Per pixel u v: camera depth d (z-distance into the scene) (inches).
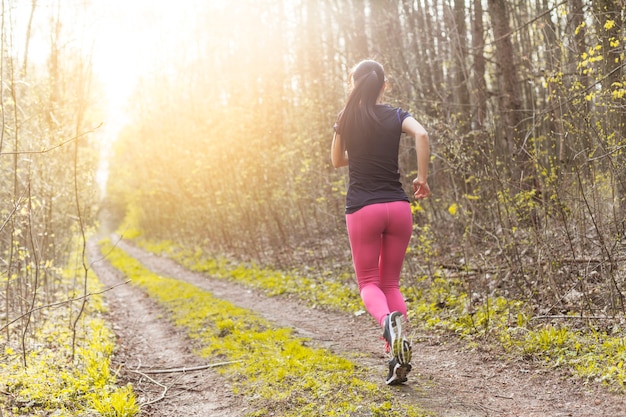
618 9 212.7
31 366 176.2
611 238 208.4
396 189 139.2
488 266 249.3
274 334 221.3
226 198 559.8
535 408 128.6
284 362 176.7
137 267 640.4
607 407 124.1
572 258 221.8
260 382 161.5
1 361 183.5
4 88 202.4
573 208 223.5
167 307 337.4
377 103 145.1
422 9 419.8
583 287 191.9
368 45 442.3
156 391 169.9
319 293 314.3
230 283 429.1
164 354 219.9
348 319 253.8
